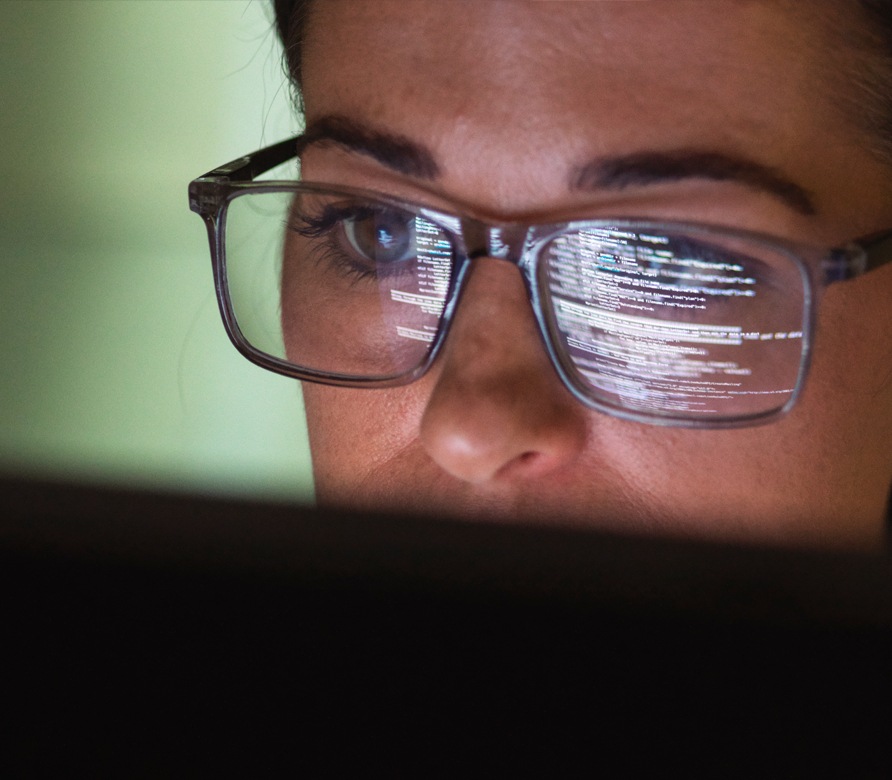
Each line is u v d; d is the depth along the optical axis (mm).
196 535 322
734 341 750
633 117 743
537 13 751
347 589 317
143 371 1968
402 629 320
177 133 1902
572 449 812
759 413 772
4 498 335
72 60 1914
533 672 322
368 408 939
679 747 325
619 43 739
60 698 344
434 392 820
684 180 750
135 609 335
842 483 860
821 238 785
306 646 319
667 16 731
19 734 354
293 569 318
